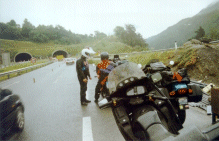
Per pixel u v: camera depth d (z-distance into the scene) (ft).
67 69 83.10
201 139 4.62
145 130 6.66
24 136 13.07
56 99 24.75
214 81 22.56
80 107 20.08
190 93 11.19
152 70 13.48
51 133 13.55
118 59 26.96
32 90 32.73
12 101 12.89
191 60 27.43
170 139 4.86
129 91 8.07
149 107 7.87
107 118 16.14
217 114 10.03
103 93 20.75
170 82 11.22
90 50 21.08
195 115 14.82
